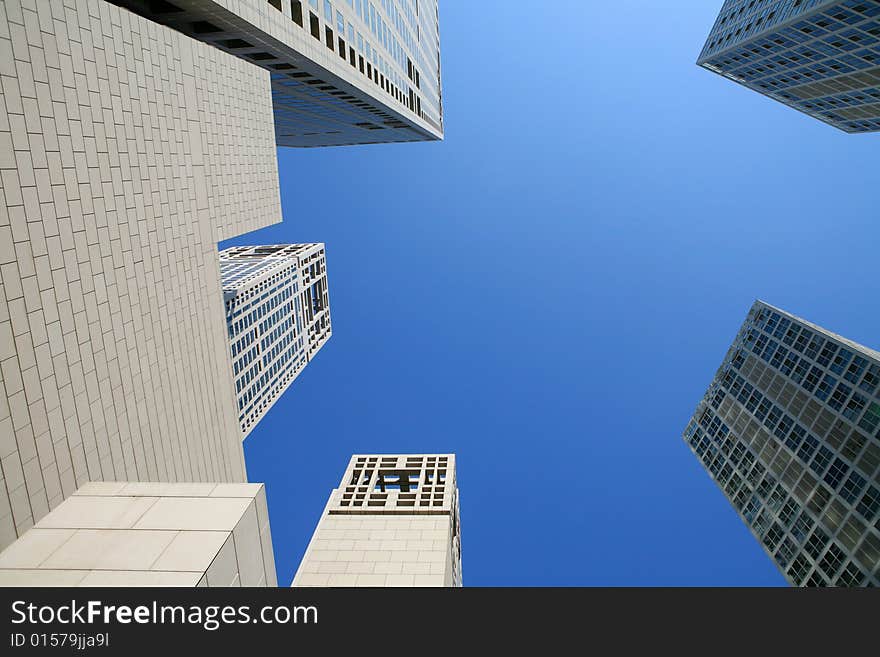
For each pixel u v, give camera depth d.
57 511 17.84
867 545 65.38
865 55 84.31
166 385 32.75
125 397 28.69
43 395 22.94
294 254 141.50
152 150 31.02
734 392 113.31
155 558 15.39
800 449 85.50
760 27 94.88
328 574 64.62
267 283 116.94
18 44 21.81
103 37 26.89
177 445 33.72
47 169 23.39
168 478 32.44
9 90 21.41
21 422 21.64
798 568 76.62
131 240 29.41
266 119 46.00
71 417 24.55
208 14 35.69
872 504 67.56
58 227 24.05
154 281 31.55
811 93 108.06
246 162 42.72
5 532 20.31
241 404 101.44
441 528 71.50
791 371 96.25
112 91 27.58
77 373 25.09
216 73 38.09
